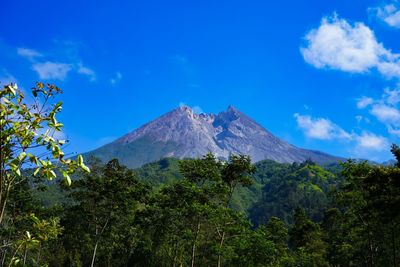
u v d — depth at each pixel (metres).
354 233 42.09
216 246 37.56
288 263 48.19
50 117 5.55
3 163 5.39
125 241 51.72
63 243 51.94
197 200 39.31
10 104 5.46
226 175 41.34
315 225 69.12
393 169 27.77
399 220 31.62
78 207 42.41
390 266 38.69
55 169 5.54
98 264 54.38
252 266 40.25
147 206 43.22
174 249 43.22
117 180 40.75
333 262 61.16
